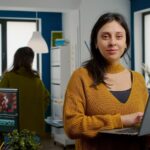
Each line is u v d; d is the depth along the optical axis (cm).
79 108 132
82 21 587
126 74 143
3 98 189
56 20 744
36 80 305
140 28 611
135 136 115
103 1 594
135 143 121
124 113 133
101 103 133
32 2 571
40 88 307
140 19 611
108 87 136
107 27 137
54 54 698
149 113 115
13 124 187
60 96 662
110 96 134
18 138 167
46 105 327
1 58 728
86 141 132
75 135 130
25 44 741
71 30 643
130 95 137
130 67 614
